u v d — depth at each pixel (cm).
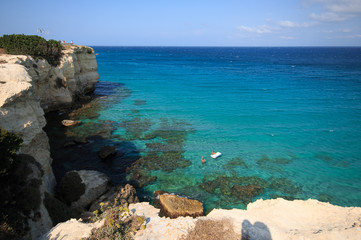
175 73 8938
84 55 4897
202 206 1662
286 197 1947
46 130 3055
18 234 1132
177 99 4928
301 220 1303
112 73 8544
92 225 1210
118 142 2828
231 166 2388
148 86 6281
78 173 1944
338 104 4616
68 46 4609
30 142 1731
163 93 5475
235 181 2145
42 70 3312
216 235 1119
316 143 2906
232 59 17975
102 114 3800
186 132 3188
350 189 2061
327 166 2409
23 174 1381
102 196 1831
